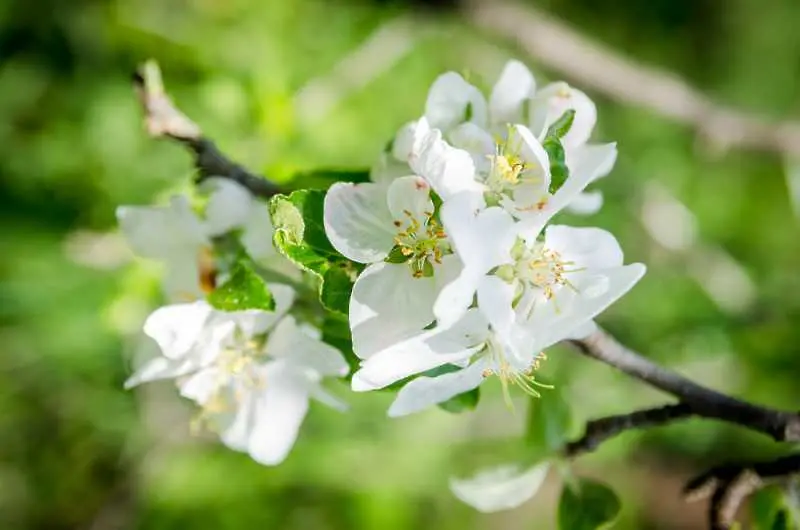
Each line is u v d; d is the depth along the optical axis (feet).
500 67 3.28
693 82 4.28
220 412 1.45
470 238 1.25
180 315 1.39
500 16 2.80
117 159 2.73
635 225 3.43
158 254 1.49
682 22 4.27
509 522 3.58
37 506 3.11
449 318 1.25
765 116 4.22
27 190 2.84
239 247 1.48
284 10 2.85
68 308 2.77
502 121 1.40
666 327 3.35
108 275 2.65
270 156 2.35
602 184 3.36
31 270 2.76
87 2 2.82
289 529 3.03
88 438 3.06
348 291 1.32
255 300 1.36
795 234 3.90
